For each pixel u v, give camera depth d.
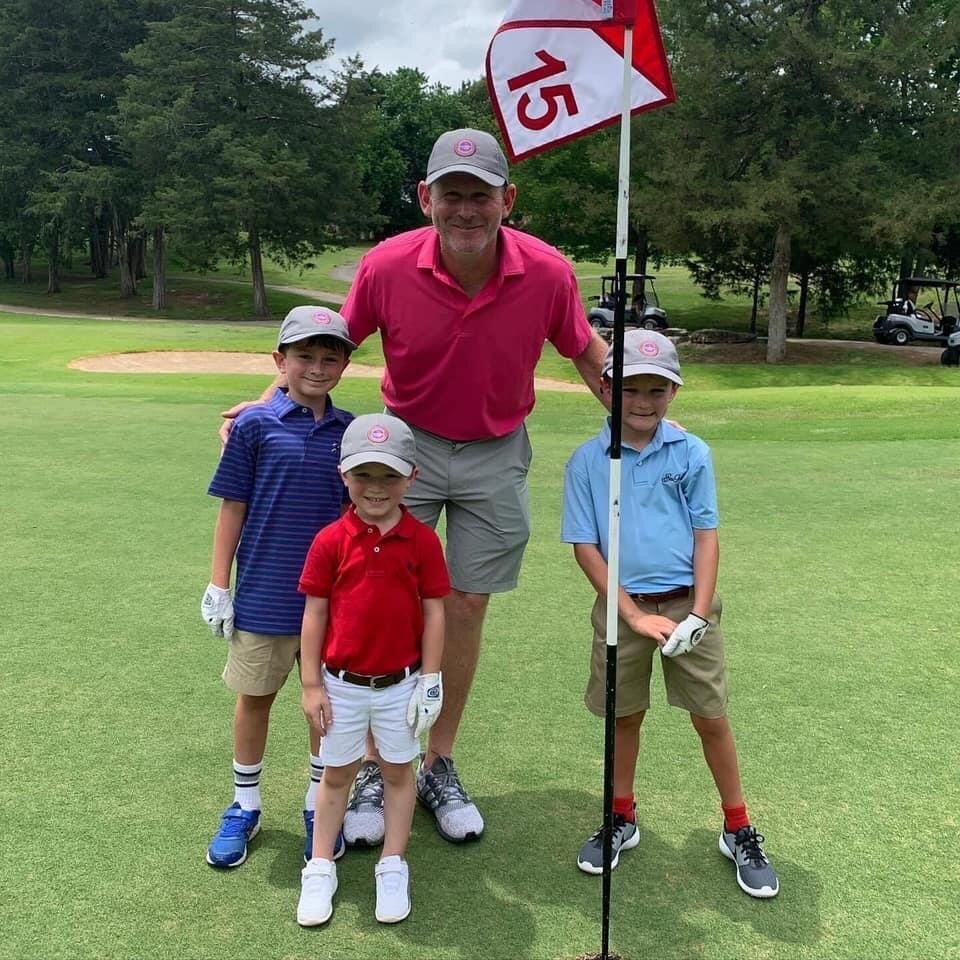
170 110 36.00
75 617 4.46
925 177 23.98
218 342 24.44
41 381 15.07
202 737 3.34
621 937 2.39
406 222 75.81
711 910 2.50
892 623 4.48
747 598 4.83
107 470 7.62
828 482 7.51
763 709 3.59
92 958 2.27
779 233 24.88
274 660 2.78
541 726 3.48
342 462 2.51
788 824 2.86
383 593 2.53
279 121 38.44
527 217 34.47
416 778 3.16
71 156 40.72
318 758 2.79
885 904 2.51
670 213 24.53
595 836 2.72
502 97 2.67
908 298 32.66
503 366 2.97
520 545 3.19
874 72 23.34
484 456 3.11
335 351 2.76
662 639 2.50
